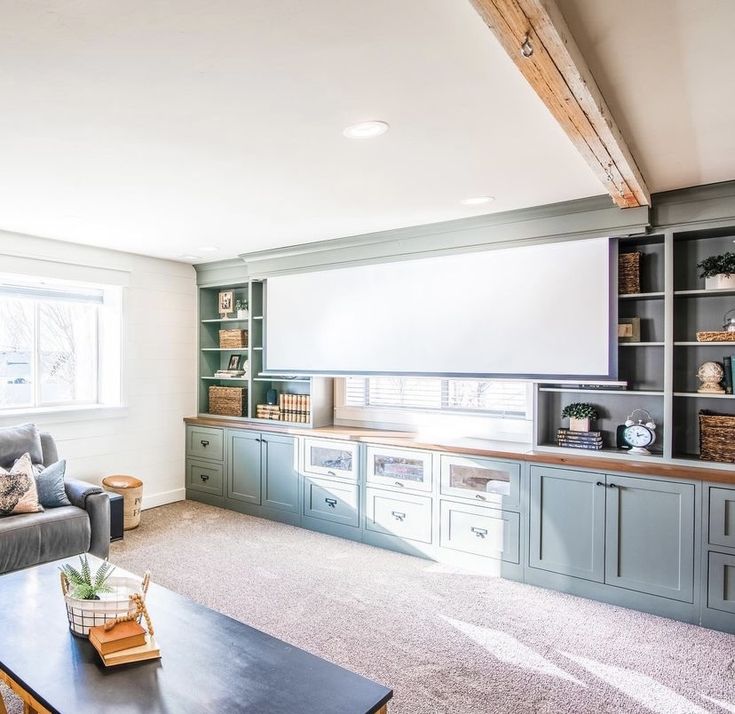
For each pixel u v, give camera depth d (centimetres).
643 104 191
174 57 161
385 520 396
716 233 302
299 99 189
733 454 283
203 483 519
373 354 412
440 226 368
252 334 504
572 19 142
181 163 253
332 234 405
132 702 146
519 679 233
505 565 343
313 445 436
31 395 441
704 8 137
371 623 282
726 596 276
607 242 316
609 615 293
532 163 253
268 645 176
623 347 338
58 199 311
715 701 219
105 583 201
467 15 139
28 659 167
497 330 354
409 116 203
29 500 330
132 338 484
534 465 331
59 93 185
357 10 138
